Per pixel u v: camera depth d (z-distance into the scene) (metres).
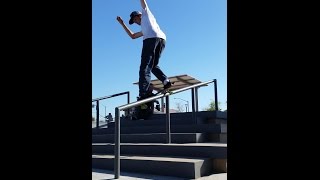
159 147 4.68
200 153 4.24
